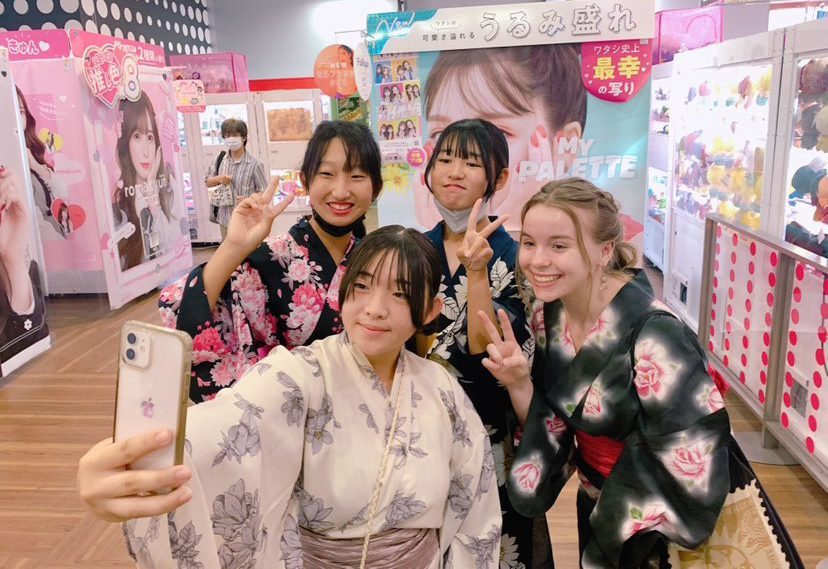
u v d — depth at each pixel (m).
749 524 1.23
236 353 1.31
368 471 1.06
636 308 1.25
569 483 2.64
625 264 1.32
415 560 1.09
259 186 5.89
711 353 3.46
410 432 1.10
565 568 2.14
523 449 1.36
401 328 1.07
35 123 5.01
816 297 2.39
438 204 1.44
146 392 0.70
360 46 3.88
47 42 4.91
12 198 4.00
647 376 1.21
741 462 1.27
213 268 1.25
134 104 5.51
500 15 3.25
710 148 3.86
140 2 8.61
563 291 1.20
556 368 1.34
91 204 5.17
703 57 3.97
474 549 1.19
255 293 1.33
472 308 1.29
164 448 0.68
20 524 2.47
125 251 5.40
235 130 5.72
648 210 5.95
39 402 3.59
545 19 3.22
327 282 1.38
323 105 7.68
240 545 0.93
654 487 1.22
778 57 2.91
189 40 10.26
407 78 3.37
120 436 0.72
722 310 3.29
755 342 2.93
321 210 1.35
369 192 1.35
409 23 3.30
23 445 3.10
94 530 2.42
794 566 1.23
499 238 1.48
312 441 1.06
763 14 5.23
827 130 2.58
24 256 4.13
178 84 6.67
